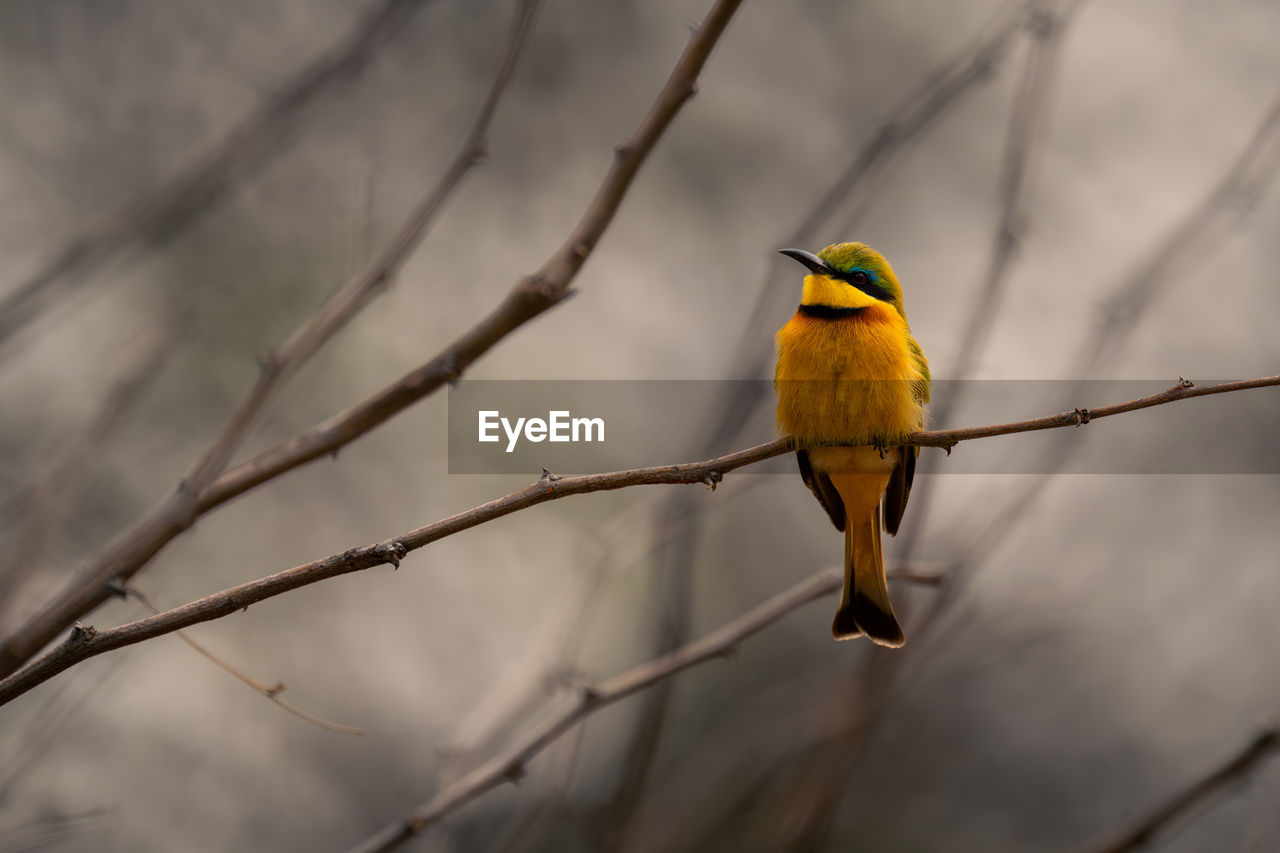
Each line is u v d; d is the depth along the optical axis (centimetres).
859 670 684
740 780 882
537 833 726
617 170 519
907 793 1238
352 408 523
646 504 773
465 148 573
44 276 692
